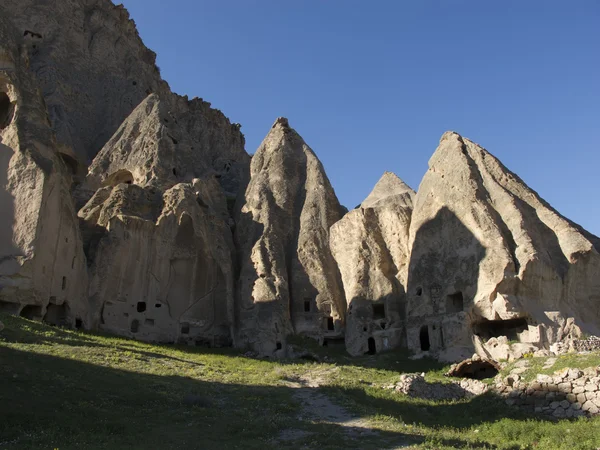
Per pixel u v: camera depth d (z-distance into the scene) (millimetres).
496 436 20078
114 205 44562
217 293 46344
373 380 31375
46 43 71000
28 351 24391
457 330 39344
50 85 65562
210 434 18016
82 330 36719
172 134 58312
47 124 40344
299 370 33094
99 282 40281
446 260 43531
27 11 71438
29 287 32594
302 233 53094
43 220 34906
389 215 52031
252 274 48156
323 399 24922
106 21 80875
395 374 34594
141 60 84188
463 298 40906
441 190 47062
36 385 19734
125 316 41156
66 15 75125
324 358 41750
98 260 40969
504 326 40438
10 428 15633
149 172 52531
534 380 24828
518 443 18891
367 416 21938
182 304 44844
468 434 20688
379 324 45531
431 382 30844
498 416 23609
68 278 37062
